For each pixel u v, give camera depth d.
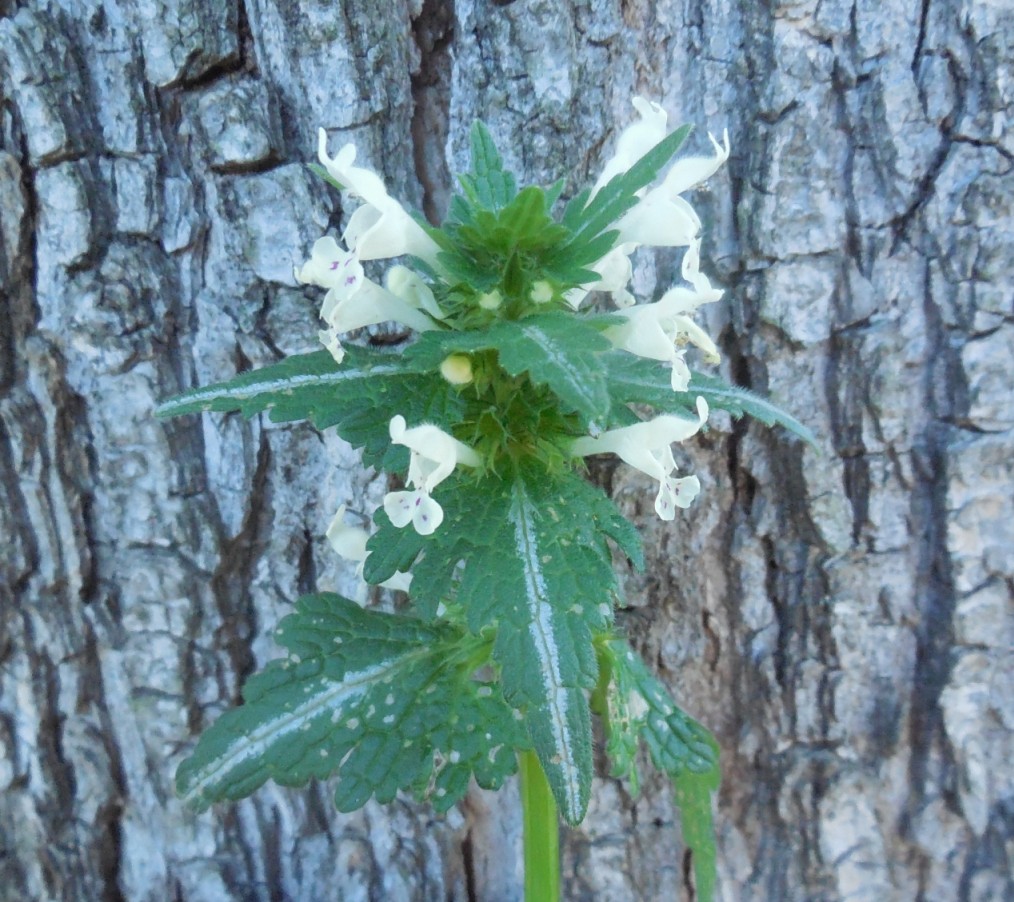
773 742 0.19
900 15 0.16
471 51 0.16
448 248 0.12
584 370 0.09
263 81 0.16
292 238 0.16
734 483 0.18
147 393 0.17
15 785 0.18
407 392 0.12
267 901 0.19
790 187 0.16
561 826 0.19
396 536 0.11
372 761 0.14
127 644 0.18
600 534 0.11
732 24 0.16
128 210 0.16
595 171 0.16
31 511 0.17
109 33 0.16
